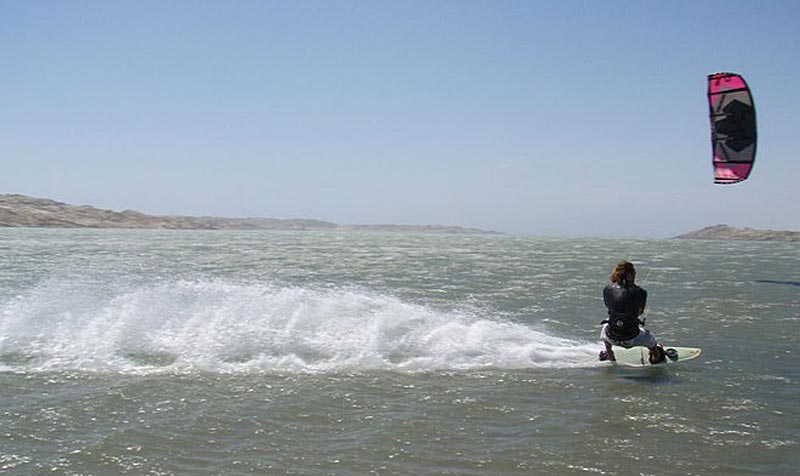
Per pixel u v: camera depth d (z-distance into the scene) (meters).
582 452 6.07
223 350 10.13
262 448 6.05
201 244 58.19
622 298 9.81
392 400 7.70
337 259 36.56
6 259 31.22
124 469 5.50
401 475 5.48
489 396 7.95
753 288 21.12
